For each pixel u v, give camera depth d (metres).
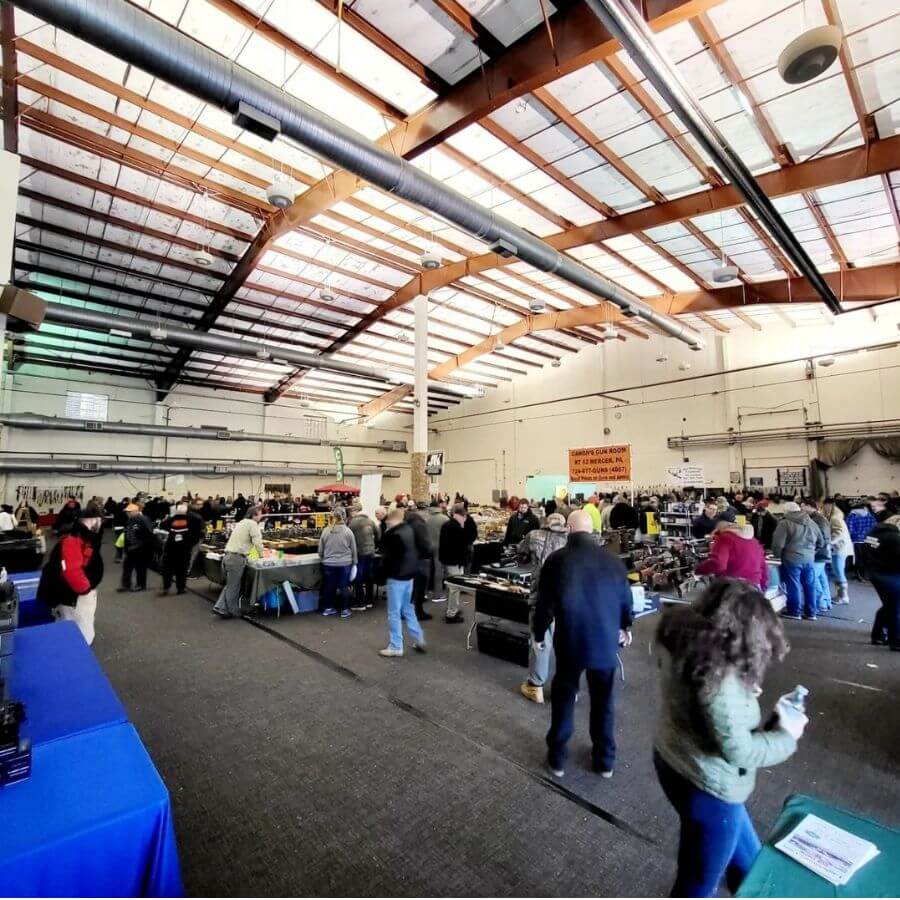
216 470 15.66
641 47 3.18
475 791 2.30
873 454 10.14
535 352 15.69
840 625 4.96
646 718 3.05
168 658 4.07
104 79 5.20
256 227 8.30
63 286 9.86
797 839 1.09
